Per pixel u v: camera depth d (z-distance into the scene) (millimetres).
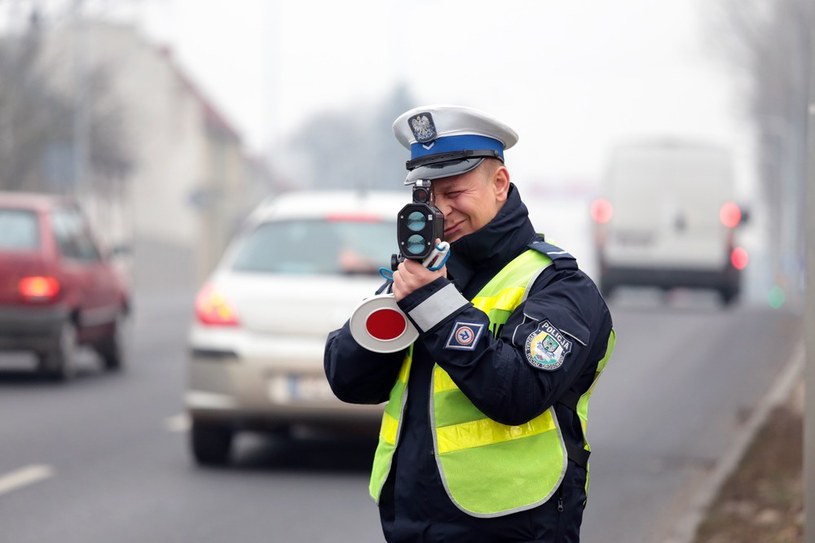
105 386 40406
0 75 117625
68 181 123438
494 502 9883
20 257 39719
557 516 10016
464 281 10234
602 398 37562
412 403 10211
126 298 45969
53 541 20922
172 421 33406
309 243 26766
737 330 56969
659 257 79688
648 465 27891
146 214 188625
